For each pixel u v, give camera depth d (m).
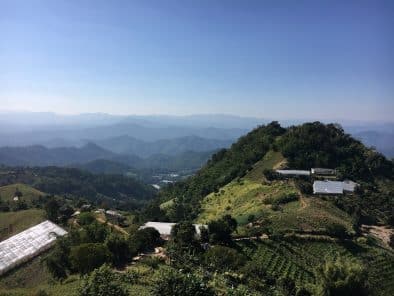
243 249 81.88
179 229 82.75
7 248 88.94
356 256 83.62
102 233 75.19
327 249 85.31
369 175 152.62
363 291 52.19
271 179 146.62
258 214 107.00
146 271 52.50
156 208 139.75
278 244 84.94
